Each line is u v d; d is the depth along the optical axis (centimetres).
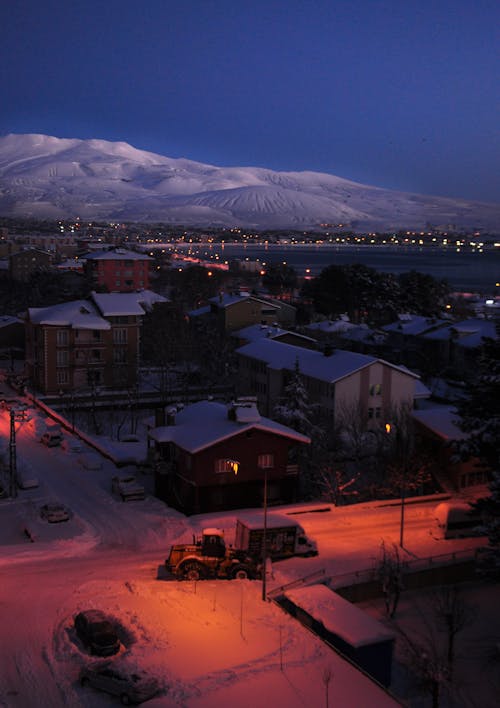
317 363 7500
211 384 9394
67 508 5056
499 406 4544
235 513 5069
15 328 11488
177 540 4553
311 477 5991
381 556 4366
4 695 2577
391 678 3212
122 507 5234
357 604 4000
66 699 2555
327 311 14738
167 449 5516
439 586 4322
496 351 4672
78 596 3506
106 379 9250
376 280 14825
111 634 2917
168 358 10338
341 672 2834
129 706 2516
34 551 4331
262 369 8400
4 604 3419
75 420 8200
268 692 2638
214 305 12238
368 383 7069
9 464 5862
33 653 2897
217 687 2647
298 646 3016
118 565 4103
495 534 4191
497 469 4628
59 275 17312
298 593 3434
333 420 6981
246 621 3234
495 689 3294
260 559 4062
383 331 12269
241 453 5262
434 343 10900
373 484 5803
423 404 8706
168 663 2808
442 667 3197
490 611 4050
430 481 5953
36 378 9356
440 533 4769
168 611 3309
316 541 4616
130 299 9506
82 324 8988
